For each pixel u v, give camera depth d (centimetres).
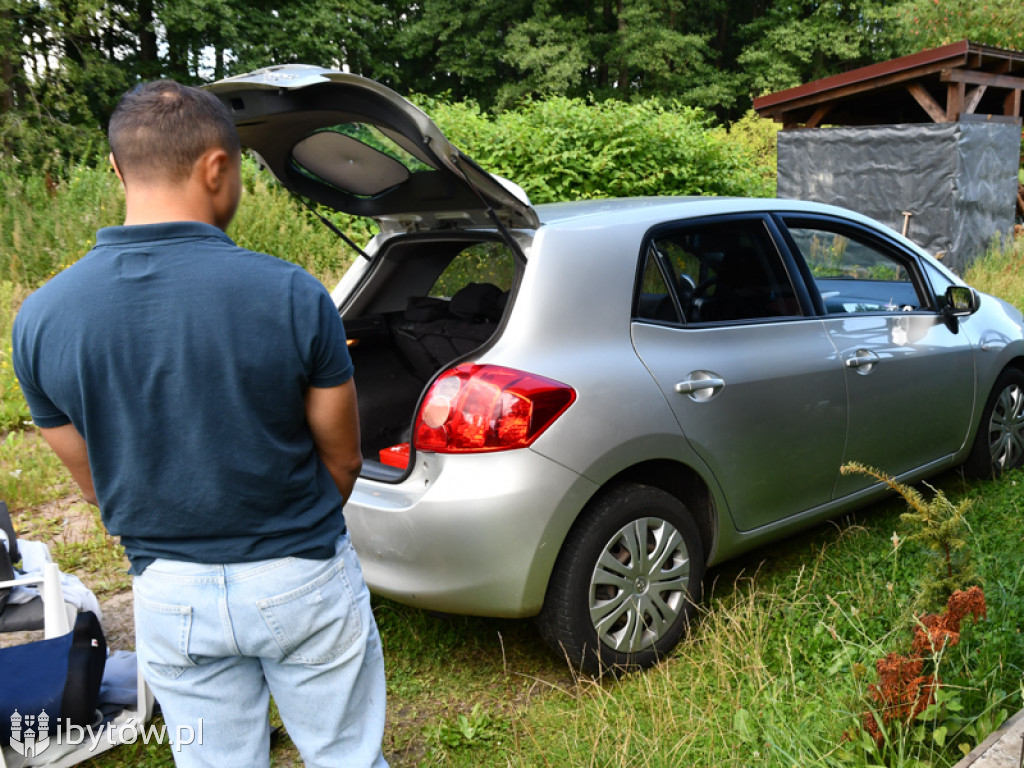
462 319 350
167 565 151
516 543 255
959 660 252
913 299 400
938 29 1916
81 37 2173
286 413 148
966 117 1048
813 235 361
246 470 146
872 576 333
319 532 158
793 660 285
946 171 1041
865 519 407
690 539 301
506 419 253
